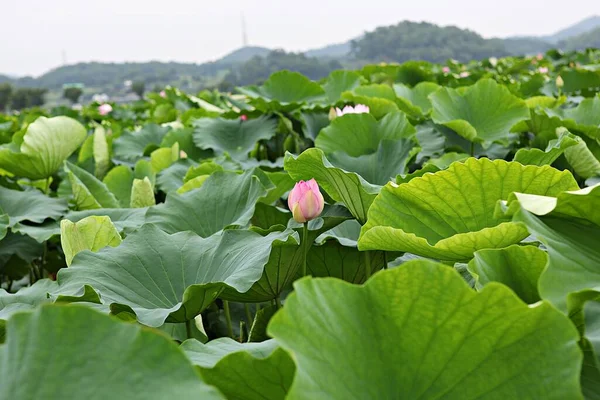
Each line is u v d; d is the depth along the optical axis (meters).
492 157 4.25
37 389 0.89
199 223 2.73
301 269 2.46
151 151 5.27
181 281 2.08
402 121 3.72
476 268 1.44
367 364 1.09
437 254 1.74
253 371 1.22
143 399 0.89
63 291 1.92
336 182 2.29
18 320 0.94
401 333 1.13
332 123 3.88
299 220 2.08
